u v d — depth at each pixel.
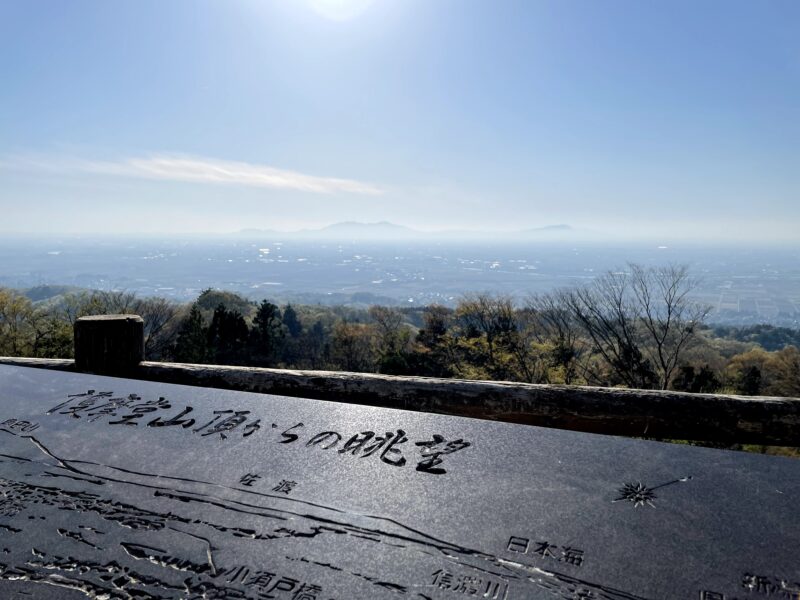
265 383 2.75
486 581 1.12
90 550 1.27
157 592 1.12
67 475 1.61
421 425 1.88
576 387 2.45
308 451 1.72
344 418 1.96
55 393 2.30
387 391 2.58
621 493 1.42
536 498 1.41
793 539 1.22
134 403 2.17
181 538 1.30
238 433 1.87
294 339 25.02
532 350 12.71
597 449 1.68
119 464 1.67
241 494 1.47
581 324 10.73
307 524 1.33
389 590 1.11
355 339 20.67
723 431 2.28
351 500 1.43
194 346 17.03
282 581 1.14
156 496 1.48
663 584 1.09
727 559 1.16
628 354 10.04
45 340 14.05
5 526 1.37
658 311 9.79
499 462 1.61
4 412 2.09
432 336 15.34
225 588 1.13
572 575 1.13
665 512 1.33
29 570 1.21
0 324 13.84
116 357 2.93
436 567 1.17
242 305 25.48
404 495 1.44
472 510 1.36
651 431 2.34
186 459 1.68
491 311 13.27
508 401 2.45
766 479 1.48
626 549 1.20
